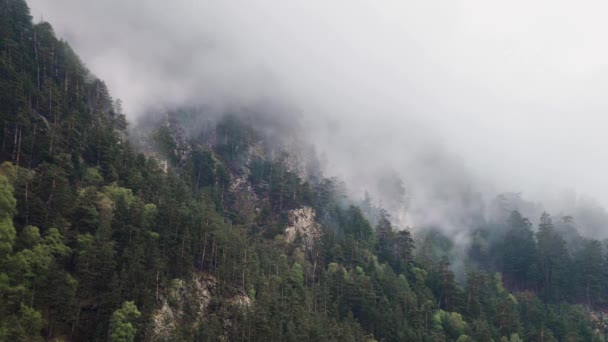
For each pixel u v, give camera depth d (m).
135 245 103.81
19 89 125.56
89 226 104.62
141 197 127.38
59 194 103.81
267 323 108.00
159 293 102.12
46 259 88.00
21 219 96.88
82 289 92.44
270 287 126.62
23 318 78.12
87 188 116.25
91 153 136.62
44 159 119.19
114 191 119.06
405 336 139.00
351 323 133.12
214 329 104.00
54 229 94.56
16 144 115.69
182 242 113.88
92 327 90.50
